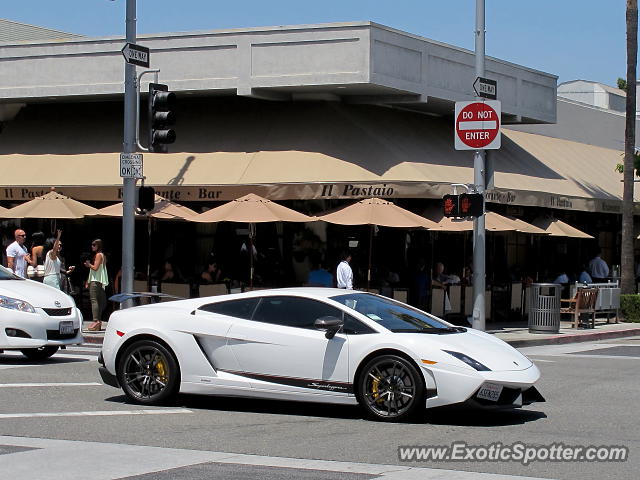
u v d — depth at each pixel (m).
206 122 25.48
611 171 34.81
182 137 25.25
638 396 13.12
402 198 23.83
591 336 23.66
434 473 8.27
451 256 26.41
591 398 12.90
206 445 9.38
